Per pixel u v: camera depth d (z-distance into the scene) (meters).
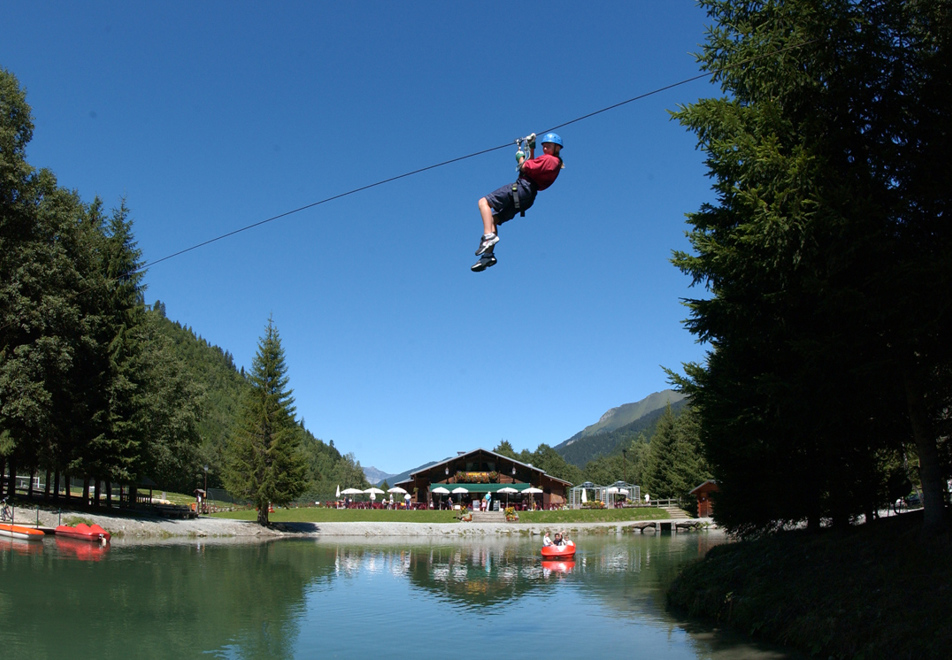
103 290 40.94
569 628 16.11
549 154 7.48
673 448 80.94
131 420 41.25
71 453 38.84
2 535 33.50
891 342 12.86
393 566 30.62
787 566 15.85
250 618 16.92
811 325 14.55
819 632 12.20
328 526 54.66
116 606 17.66
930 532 13.42
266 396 52.06
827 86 14.08
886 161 13.55
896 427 15.62
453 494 78.06
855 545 14.93
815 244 12.77
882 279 12.28
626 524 63.62
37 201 37.25
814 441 16.78
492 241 6.91
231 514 62.53
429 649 14.02
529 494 79.19
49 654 12.87
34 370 35.31
